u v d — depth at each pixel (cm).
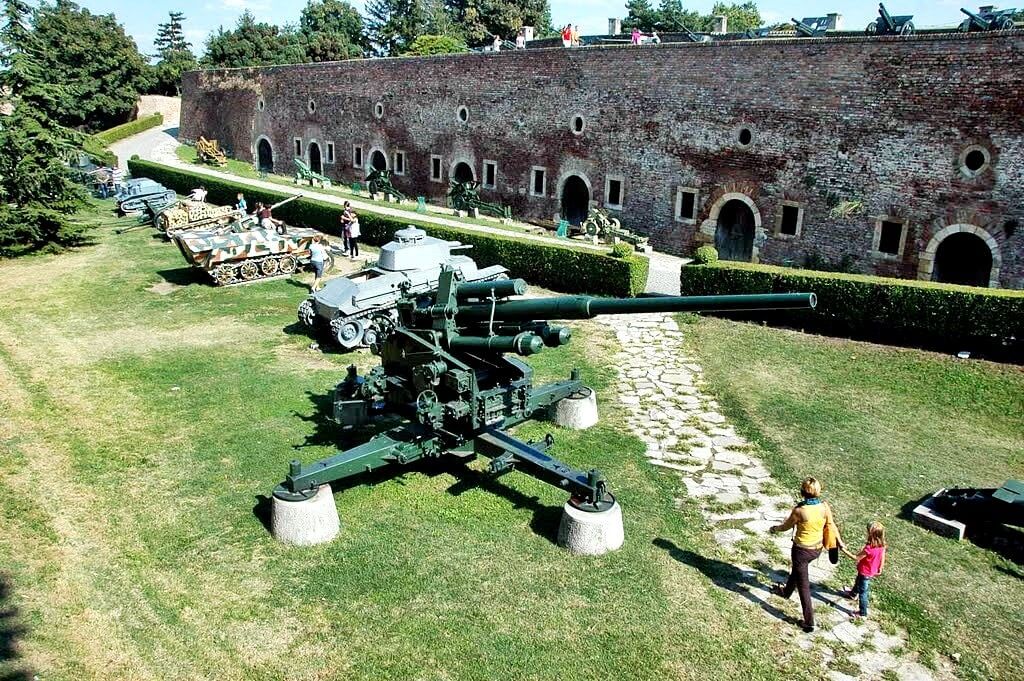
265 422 1116
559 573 769
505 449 880
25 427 1092
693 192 2402
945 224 1895
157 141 5138
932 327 1449
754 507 911
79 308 1725
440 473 975
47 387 1248
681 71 2356
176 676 629
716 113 2297
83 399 1198
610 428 1123
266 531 836
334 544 813
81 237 2472
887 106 1942
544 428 1117
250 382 1276
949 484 977
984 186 1819
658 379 1329
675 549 818
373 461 867
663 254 2497
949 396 1264
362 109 3638
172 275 2033
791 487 962
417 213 2936
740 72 2217
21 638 663
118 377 1295
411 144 3409
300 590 738
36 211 2236
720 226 2388
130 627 685
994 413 1204
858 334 1539
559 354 1446
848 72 1995
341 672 636
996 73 1759
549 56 2742
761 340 1527
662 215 2506
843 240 2084
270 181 3778
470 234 2131
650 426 1134
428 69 3241
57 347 1455
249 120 4438
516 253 2027
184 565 776
